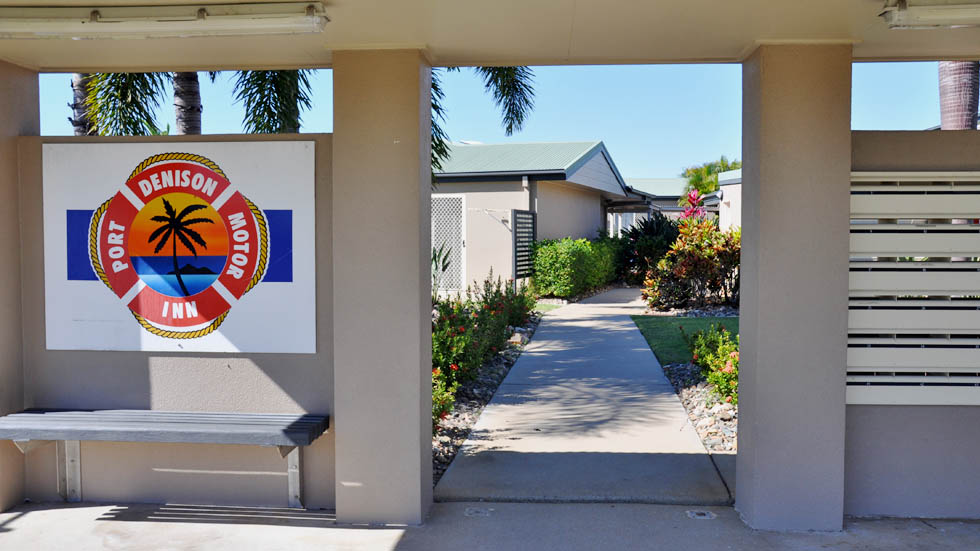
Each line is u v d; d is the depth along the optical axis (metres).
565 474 5.51
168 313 4.93
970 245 4.70
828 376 4.50
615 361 10.15
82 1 3.86
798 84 4.41
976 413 4.75
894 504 4.78
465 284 17.72
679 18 4.02
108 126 8.48
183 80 8.73
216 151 4.85
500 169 18.14
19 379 4.99
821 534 4.48
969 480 4.76
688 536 4.46
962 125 7.93
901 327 4.71
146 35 3.93
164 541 4.44
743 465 4.77
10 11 3.92
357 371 4.64
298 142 4.81
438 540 4.43
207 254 4.89
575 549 4.29
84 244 4.95
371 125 4.56
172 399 4.96
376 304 4.61
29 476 5.14
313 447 4.98
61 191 4.95
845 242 4.46
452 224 18.34
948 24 3.70
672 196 40.12
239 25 3.85
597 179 22.14
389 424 4.64
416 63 4.53
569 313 15.42
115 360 4.99
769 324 4.48
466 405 7.85
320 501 5.00
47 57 4.85
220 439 4.46
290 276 4.85
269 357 4.90
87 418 4.75
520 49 4.68
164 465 5.08
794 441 4.52
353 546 4.34
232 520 4.78
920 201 4.68
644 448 6.16
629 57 4.86
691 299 15.74
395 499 4.66
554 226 20.48
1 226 4.85
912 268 4.69
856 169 4.70
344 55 4.55
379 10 3.90
